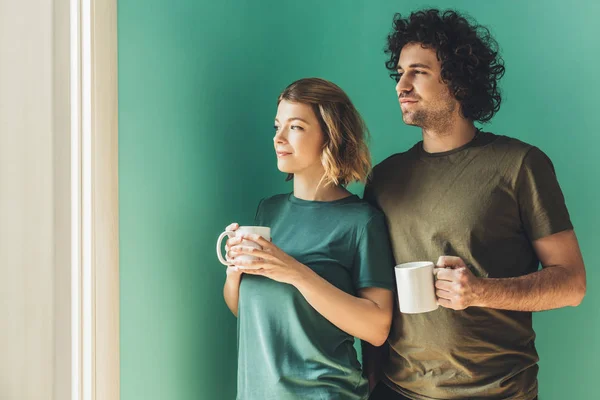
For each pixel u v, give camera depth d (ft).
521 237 5.40
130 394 5.32
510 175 5.29
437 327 5.35
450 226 5.35
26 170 4.82
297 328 5.27
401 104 5.57
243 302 5.48
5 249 4.75
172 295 5.66
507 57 6.83
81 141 4.94
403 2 7.18
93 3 4.98
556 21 6.66
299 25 6.88
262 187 6.56
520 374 5.35
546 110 6.70
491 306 5.02
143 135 5.45
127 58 5.34
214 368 6.05
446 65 5.36
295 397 5.20
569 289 5.18
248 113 6.41
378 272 5.49
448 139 5.53
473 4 6.98
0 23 4.78
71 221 4.89
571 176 6.60
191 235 5.85
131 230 5.35
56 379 4.83
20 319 4.75
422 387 5.47
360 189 7.17
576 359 6.52
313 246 5.52
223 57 6.15
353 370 5.42
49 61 4.88
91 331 4.94
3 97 4.77
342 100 5.70
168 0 5.66
